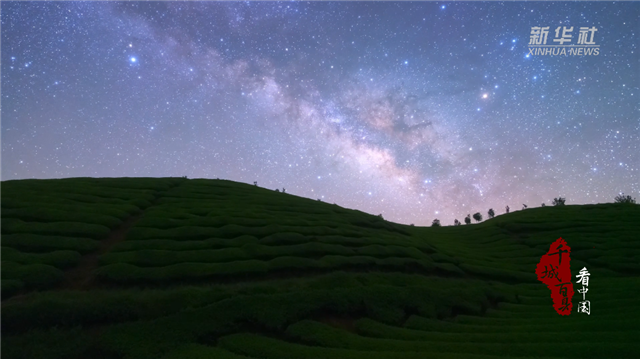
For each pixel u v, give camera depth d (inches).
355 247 1185.4
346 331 700.7
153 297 703.1
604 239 1669.5
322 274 957.8
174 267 850.8
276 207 1520.7
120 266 815.1
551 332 725.3
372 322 753.6
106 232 1016.2
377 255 1149.1
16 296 673.6
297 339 658.8
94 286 754.2
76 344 575.2
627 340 657.6
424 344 652.1
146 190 1514.5
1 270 733.3
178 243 995.9
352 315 776.9
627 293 1008.9
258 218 1295.5
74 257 845.8
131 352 567.8
